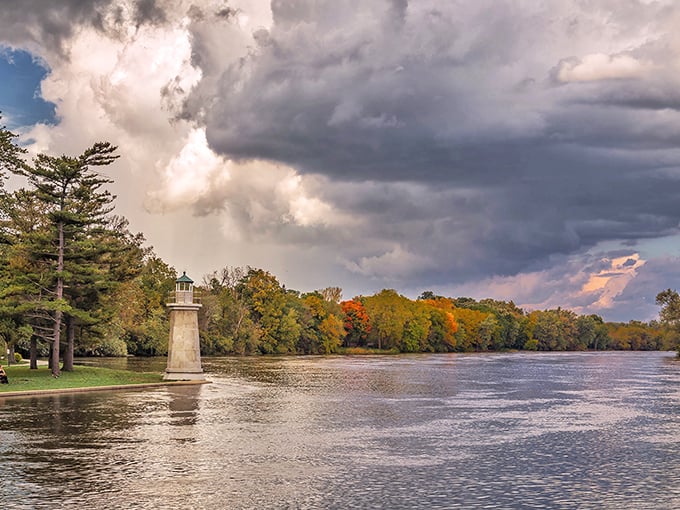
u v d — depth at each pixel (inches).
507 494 1092.5
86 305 3016.7
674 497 1082.1
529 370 4690.0
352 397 2539.4
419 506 1020.5
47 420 1792.6
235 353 6796.3
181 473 1202.0
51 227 2891.2
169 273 6914.4
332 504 1024.9
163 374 3248.0
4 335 2906.0
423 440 1571.1
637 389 3068.4
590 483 1168.8
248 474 1204.5
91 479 1149.7
